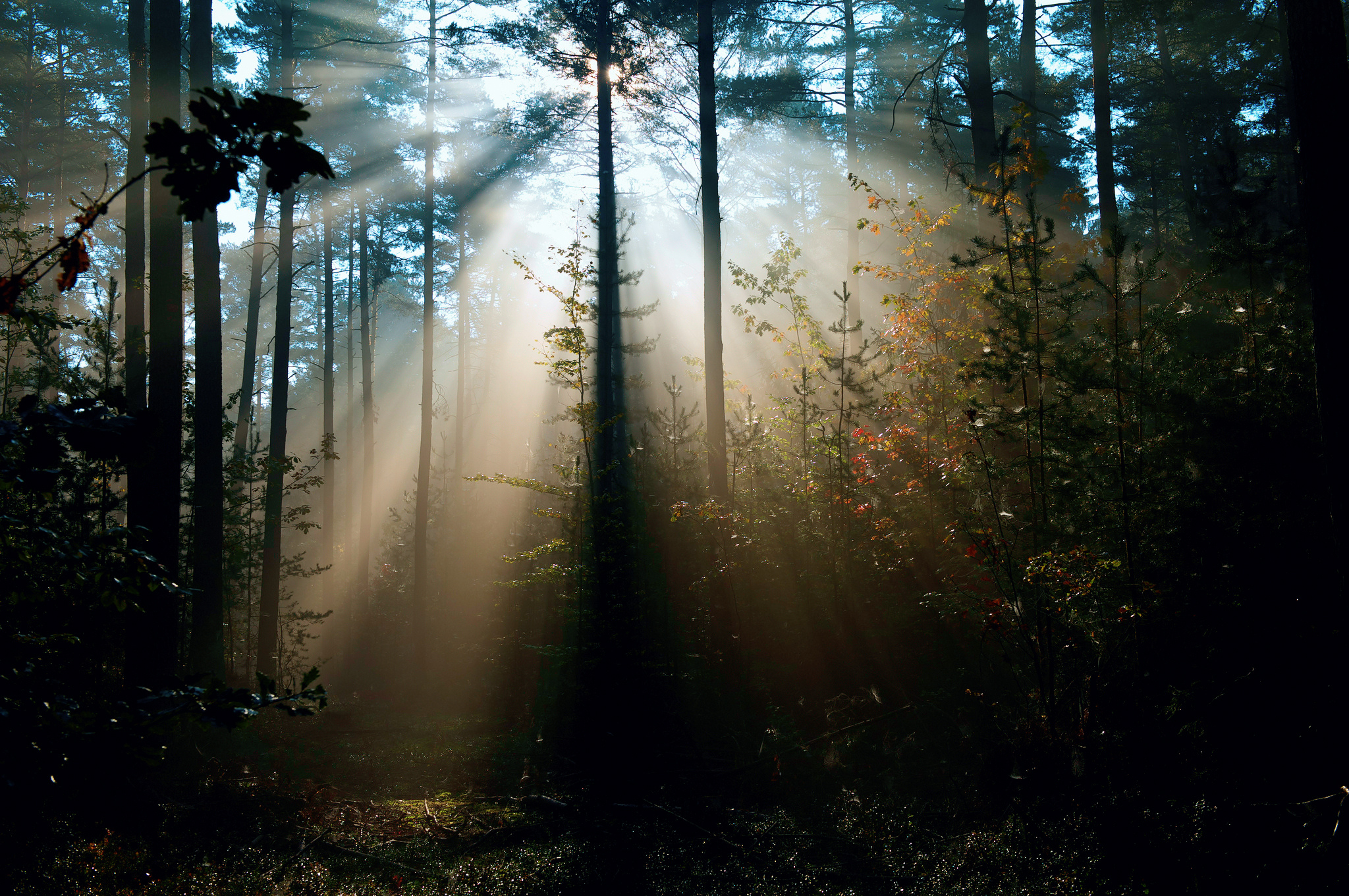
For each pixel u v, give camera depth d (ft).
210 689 8.36
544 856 21.58
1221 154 49.65
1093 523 22.61
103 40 77.66
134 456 8.57
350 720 46.70
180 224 31.42
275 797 27.71
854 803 24.04
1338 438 18.29
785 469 39.93
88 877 18.07
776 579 35.06
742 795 27.58
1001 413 24.52
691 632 36.60
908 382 34.17
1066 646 22.65
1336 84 18.86
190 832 22.85
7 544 9.17
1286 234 23.61
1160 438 22.33
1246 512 20.56
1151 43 73.61
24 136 76.38
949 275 31.22
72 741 7.61
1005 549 23.68
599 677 33.09
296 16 72.79
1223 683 19.86
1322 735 18.22
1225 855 16.79
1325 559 19.86
